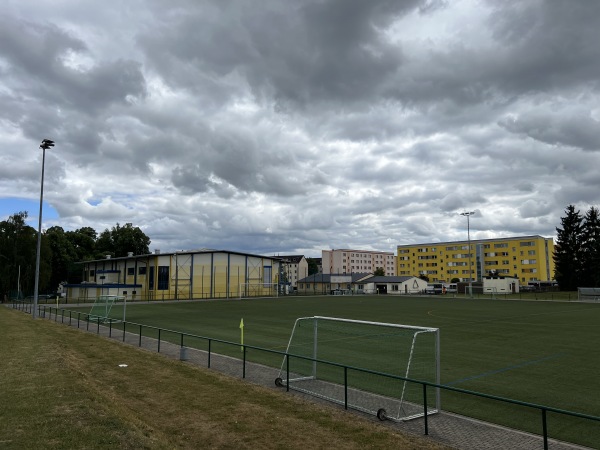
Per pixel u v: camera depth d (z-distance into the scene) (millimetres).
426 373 16766
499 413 12336
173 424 10758
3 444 8258
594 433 10742
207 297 83375
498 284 100562
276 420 11102
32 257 76062
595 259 92125
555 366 18422
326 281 130250
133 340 25094
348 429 10523
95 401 11203
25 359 16516
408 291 120375
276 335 27953
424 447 9469
